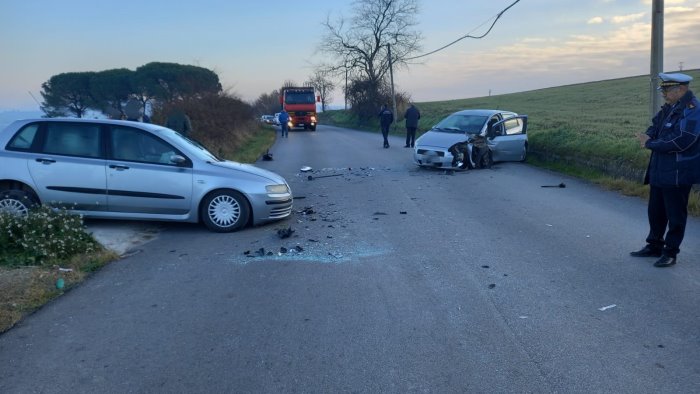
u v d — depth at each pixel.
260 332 4.66
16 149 8.12
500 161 16.48
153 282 6.00
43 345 4.44
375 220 9.05
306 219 9.18
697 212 8.86
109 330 4.73
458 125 16.06
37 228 6.59
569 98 55.72
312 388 3.74
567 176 13.95
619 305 5.15
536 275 6.07
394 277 6.07
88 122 8.27
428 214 9.49
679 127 5.74
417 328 4.70
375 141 28.48
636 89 60.03
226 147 21.17
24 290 5.47
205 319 4.96
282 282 5.95
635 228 8.24
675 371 3.90
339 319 4.91
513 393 3.65
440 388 3.72
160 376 3.94
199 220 8.34
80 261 6.46
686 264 6.36
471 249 7.20
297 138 32.81
